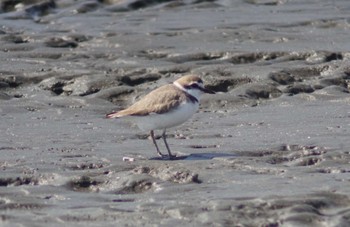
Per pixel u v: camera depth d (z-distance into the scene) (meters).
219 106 15.55
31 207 9.87
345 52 18.69
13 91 17.00
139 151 12.52
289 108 15.29
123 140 13.34
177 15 24.38
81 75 17.39
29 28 23.33
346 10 24.12
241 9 25.09
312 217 9.16
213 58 19.03
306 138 12.93
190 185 10.55
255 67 17.67
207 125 14.17
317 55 18.61
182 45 20.19
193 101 12.09
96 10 25.73
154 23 23.11
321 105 15.41
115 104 16.11
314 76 17.44
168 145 12.87
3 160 11.93
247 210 9.42
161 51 19.58
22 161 11.88
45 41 21.17
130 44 20.53
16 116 15.03
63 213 9.57
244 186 10.43
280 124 14.05
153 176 10.96
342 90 16.34
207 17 23.83
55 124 14.47
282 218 9.19
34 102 15.96
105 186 10.81
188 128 13.98
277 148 12.41
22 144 13.05
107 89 16.56
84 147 12.80
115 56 19.39
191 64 18.09
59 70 17.84
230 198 9.84
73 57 19.42
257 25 22.20
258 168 11.27
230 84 16.94
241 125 14.12
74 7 25.75
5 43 21.00
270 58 18.80
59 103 15.92
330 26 22.25
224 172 11.12
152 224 9.16
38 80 17.39
